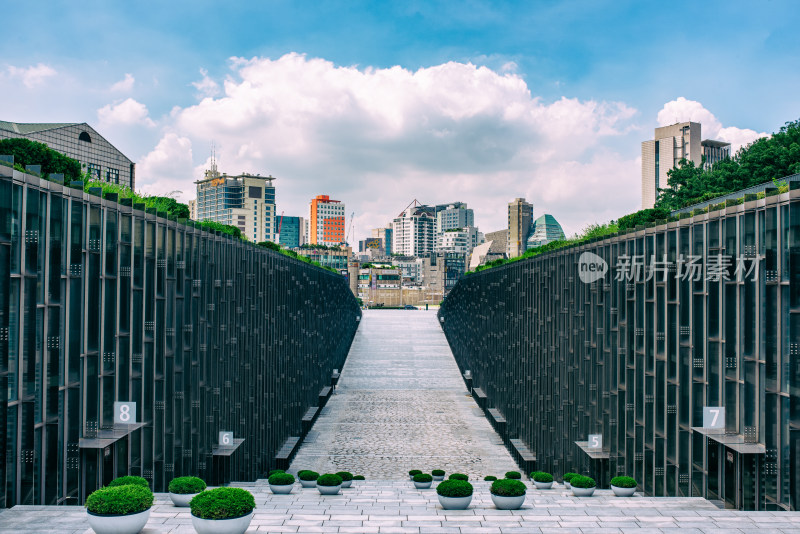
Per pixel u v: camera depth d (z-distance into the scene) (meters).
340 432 52.00
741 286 19.94
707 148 197.38
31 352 17.33
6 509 15.88
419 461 43.69
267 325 40.72
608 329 30.08
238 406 34.28
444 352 91.62
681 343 23.17
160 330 24.28
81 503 19.56
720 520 16.27
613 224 38.38
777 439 18.22
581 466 33.03
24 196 16.89
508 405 49.62
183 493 19.00
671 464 24.03
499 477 39.78
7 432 16.61
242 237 36.91
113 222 21.20
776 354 18.19
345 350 86.38
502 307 53.19
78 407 19.45
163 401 24.36
